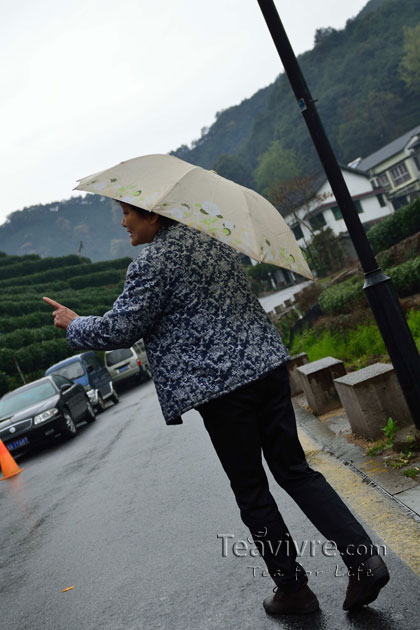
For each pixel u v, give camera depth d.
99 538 5.22
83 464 9.51
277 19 4.87
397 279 11.66
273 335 2.93
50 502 7.41
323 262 47.66
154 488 6.41
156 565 4.14
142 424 12.25
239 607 3.19
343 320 12.11
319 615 2.87
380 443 5.12
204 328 2.78
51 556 5.14
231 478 2.91
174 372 2.78
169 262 2.79
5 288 66.50
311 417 7.39
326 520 2.80
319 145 4.84
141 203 2.71
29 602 4.20
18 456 13.73
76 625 3.57
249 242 2.70
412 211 16.95
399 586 2.92
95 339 2.80
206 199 2.74
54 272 71.38
